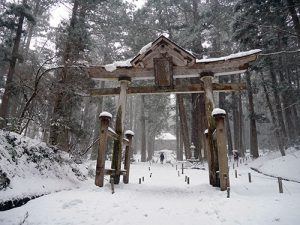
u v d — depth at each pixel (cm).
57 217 521
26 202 623
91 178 1197
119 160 1040
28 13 2052
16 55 1998
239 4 2153
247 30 2150
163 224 506
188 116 3956
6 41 2064
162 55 1012
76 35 1608
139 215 566
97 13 1997
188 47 2825
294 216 500
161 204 684
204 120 2819
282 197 714
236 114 3656
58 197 667
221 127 870
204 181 1366
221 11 2623
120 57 2580
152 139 5409
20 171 714
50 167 888
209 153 996
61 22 1748
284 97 2700
